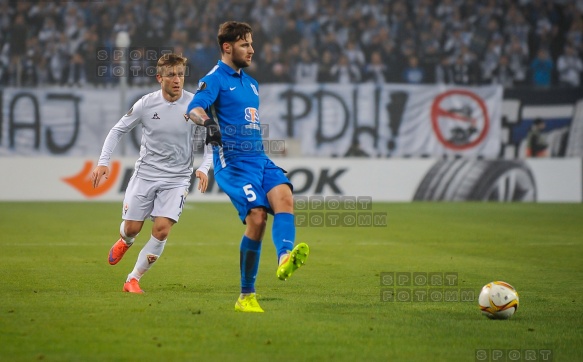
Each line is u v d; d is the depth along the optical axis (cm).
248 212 2275
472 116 8675
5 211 6650
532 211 6994
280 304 2523
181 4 9350
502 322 2248
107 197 7875
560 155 8794
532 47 9631
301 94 8462
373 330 2095
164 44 9219
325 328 2106
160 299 2588
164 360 1736
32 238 4766
